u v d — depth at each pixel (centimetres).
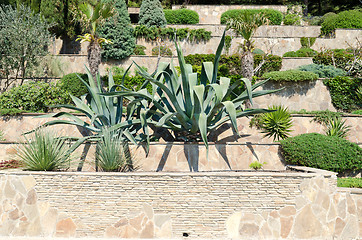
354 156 1004
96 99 1030
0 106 1310
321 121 1329
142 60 1855
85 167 972
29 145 873
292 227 784
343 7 3316
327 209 791
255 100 1498
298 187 793
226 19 2358
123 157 912
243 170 990
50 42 1731
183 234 784
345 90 1484
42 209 796
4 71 1594
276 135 1238
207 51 2081
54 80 1602
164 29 2062
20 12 1700
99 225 788
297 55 1980
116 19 1803
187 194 790
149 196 791
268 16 2434
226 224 784
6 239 773
